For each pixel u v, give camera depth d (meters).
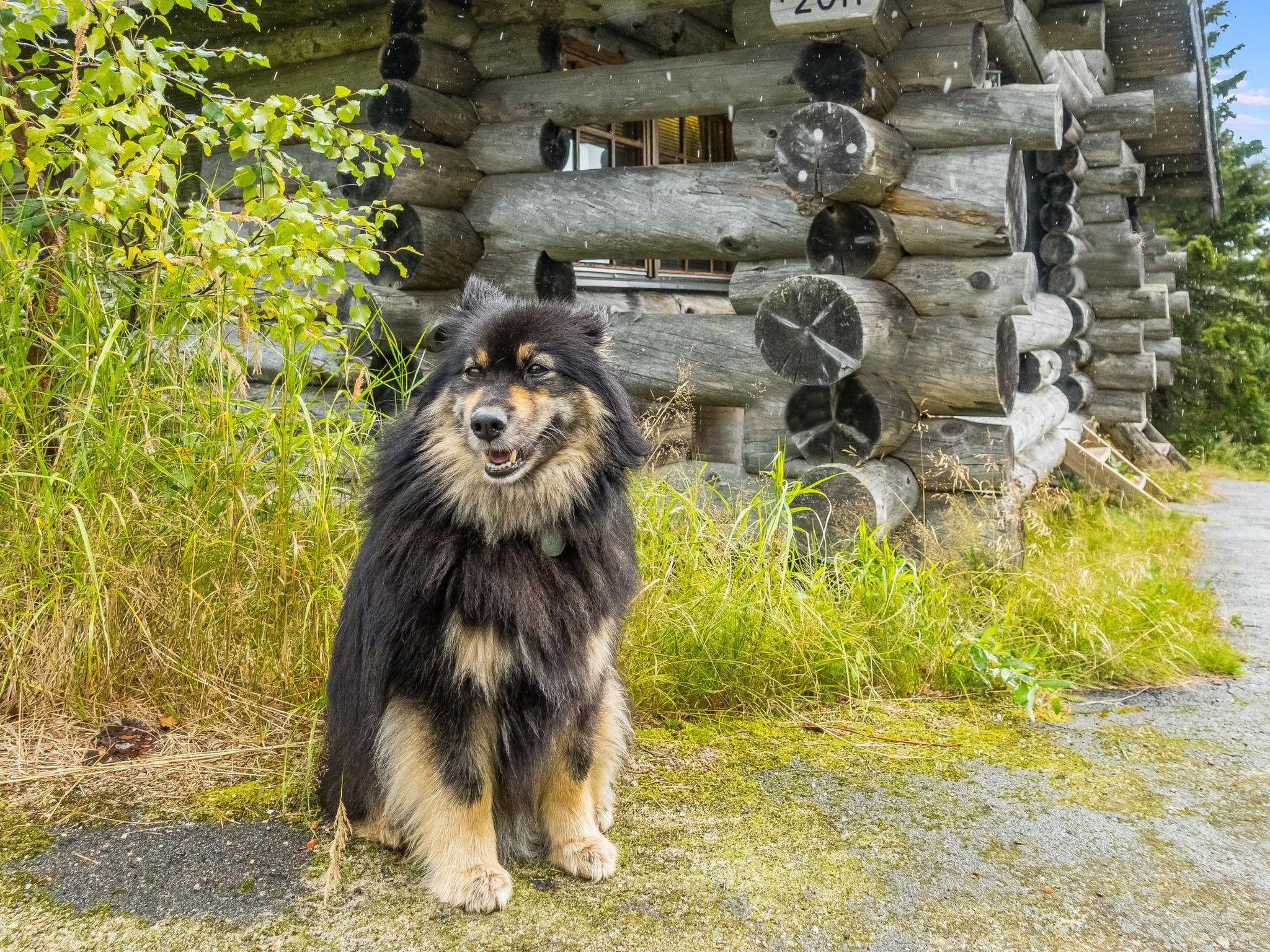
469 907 1.08
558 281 2.50
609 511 1.22
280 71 2.72
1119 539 3.07
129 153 1.55
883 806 1.35
